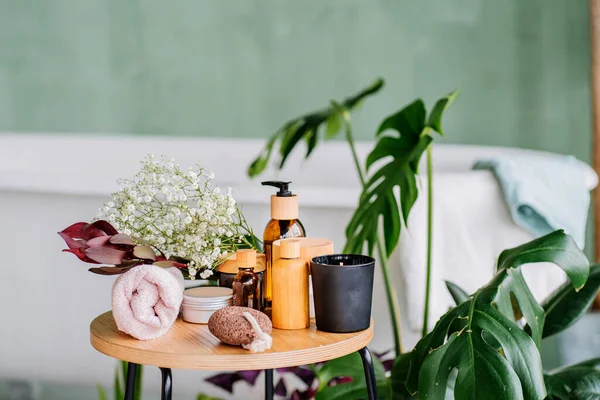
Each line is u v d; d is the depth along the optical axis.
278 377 2.30
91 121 4.17
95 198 2.22
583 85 3.70
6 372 2.43
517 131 3.79
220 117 4.06
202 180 3.28
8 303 2.35
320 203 2.20
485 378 1.31
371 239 1.76
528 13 3.72
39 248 2.29
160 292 1.31
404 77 3.86
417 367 1.47
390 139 1.86
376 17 3.86
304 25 3.93
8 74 4.21
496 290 1.44
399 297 2.22
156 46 4.08
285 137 2.36
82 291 2.30
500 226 2.29
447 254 2.22
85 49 4.14
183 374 2.36
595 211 3.44
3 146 3.59
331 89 3.94
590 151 3.72
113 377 2.35
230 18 3.99
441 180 2.24
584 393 1.55
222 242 1.50
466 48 3.79
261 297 1.44
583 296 1.68
